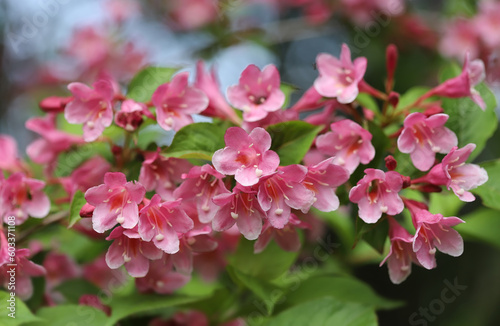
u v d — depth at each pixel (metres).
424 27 1.04
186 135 0.68
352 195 0.66
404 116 0.73
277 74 0.69
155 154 0.69
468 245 0.96
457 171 0.67
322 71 0.71
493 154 0.94
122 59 1.09
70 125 0.82
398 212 0.65
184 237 0.67
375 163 0.69
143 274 0.66
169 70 0.74
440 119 0.67
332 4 1.07
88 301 0.72
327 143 0.69
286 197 0.65
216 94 0.73
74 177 0.73
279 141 0.69
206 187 0.66
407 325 0.99
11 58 1.13
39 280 0.73
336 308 0.70
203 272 0.76
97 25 1.11
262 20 1.23
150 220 0.65
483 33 0.96
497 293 0.93
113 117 0.71
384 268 1.02
